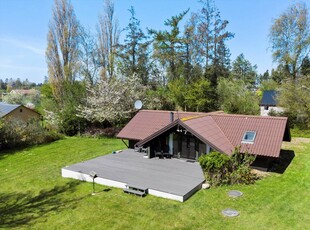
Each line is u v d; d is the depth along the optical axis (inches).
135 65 1217.4
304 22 1126.4
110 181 437.1
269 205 353.4
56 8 1148.5
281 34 1188.5
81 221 326.0
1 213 362.6
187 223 311.0
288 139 624.1
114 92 881.5
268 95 1389.0
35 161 622.2
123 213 341.4
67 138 896.3
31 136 805.9
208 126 559.5
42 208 371.9
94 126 938.7
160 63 1301.7
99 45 1192.8
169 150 580.4
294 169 514.3
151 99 1023.0
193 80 1176.8
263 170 502.6
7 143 748.6
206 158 426.6
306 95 858.8
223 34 1140.5
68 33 1170.6
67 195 412.2
